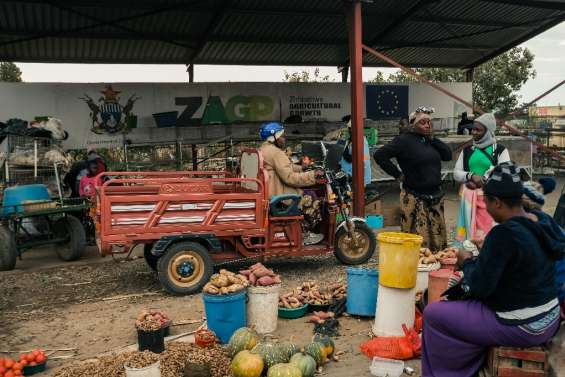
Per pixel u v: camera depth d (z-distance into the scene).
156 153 15.57
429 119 6.11
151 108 14.59
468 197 5.61
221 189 7.95
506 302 3.13
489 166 5.70
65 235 8.66
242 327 4.61
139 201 6.28
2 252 7.93
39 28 12.94
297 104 16.00
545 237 3.09
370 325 5.19
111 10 12.18
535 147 17.66
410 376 4.07
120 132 14.34
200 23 13.38
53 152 9.43
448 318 3.32
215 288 4.74
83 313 5.90
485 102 27.34
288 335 4.98
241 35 14.45
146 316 4.76
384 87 16.92
